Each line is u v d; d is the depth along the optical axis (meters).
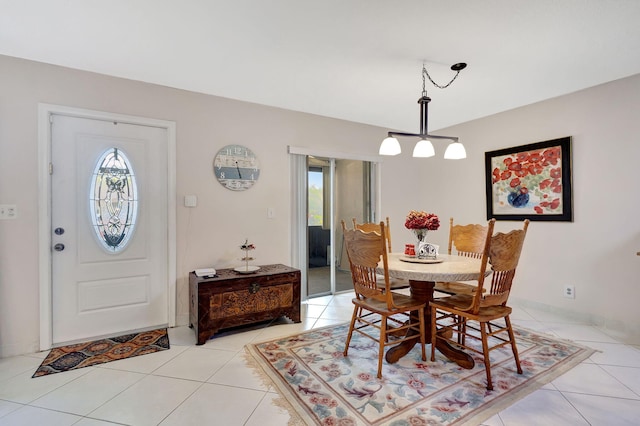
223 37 2.13
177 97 3.02
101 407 1.79
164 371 2.19
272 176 3.56
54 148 2.55
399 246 4.63
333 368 2.22
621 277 2.85
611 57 2.38
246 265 3.15
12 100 2.39
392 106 3.52
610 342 2.61
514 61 2.45
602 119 2.94
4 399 1.86
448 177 4.41
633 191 2.77
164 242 3.00
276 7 1.81
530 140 3.49
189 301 3.05
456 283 3.04
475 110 3.64
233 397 1.88
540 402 1.81
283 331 2.93
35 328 2.48
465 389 1.95
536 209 3.44
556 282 3.29
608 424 1.62
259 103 3.44
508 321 2.18
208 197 3.18
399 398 1.86
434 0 1.74
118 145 2.79
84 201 2.67
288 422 1.66
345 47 2.26
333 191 4.13
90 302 2.71
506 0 1.74
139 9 1.82
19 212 2.42
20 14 1.86
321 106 3.53
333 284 4.17
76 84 2.60
